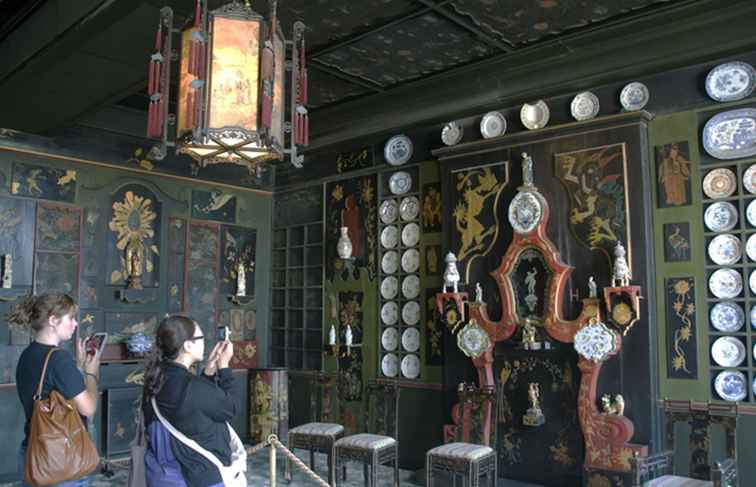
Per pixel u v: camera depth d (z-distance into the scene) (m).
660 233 6.18
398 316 8.20
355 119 8.74
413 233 8.18
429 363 7.81
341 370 8.78
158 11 5.23
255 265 9.89
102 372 7.89
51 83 6.68
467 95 7.58
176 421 3.13
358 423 8.48
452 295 7.25
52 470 3.27
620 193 6.30
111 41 5.74
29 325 3.61
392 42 6.65
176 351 3.29
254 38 4.03
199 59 3.89
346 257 8.66
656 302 6.14
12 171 7.62
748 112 5.78
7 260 7.40
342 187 9.11
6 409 7.31
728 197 5.84
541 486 6.60
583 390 6.30
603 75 6.52
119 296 8.38
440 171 7.78
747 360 5.62
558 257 6.60
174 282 8.93
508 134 7.11
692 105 6.07
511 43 6.64
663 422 6.03
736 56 5.85
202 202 9.34
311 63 7.20
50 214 7.87
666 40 6.11
